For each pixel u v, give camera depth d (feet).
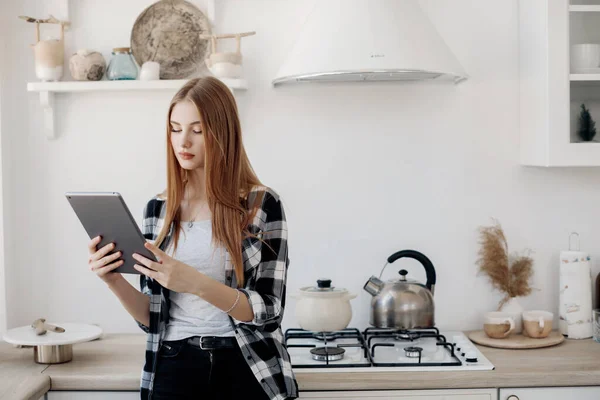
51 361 7.17
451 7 8.53
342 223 8.59
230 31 8.54
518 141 8.59
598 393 6.94
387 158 8.57
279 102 8.54
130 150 8.59
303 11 8.50
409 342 8.11
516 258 8.64
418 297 7.84
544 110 7.80
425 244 8.62
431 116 8.55
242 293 5.65
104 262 5.59
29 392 6.29
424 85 8.53
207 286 5.49
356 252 8.62
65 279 8.66
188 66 8.46
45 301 8.68
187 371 5.82
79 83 8.14
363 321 8.64
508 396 6.88
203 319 5.90
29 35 8.55
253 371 5.81
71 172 8.61
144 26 8.45
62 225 8.64
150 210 6.40
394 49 7.12
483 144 8.59
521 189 8.63
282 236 5.97
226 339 5.88
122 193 8.63
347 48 7.16
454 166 8.59
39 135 8.59
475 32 8.54
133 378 6.75
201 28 8.44
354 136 8.55
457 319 8.68
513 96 8.58
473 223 8.64
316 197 8.59
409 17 7.38
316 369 7.03
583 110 7.74
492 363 7.25
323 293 7.51
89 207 5.36
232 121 5.90
